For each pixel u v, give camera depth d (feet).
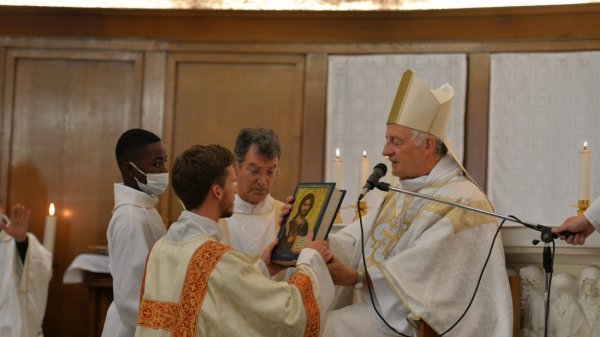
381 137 21.70
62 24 22.85
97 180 22.86
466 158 21.17
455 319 11.37
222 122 22.49
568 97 20.74
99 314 21.26
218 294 9.75
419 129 12.31
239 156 13.35
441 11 21.17
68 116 23.00
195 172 10.27
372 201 20.57
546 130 20.80
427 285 11.47
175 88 22.65
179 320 9.73
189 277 9.82
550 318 12.40
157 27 22.59
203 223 10.24
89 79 22.99
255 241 13.41
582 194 13.53
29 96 23.07
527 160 20.85
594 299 12.19
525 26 20.93
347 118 21.90
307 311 10.03
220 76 22.56
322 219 11.42
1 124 23.00
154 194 12.20
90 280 20.93
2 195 22.82
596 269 12.17
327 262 11.50
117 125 22.86
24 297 20.04
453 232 11.68
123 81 22.90
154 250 10.30
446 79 21.38
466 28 21.30
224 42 22.56
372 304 11.81
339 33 22.02
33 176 22.94
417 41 21.71
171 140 22.53
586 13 20.51
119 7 22.94
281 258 11.50
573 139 20.63
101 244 22.72
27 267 19.95
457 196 12.00
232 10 22.09
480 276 11.60
